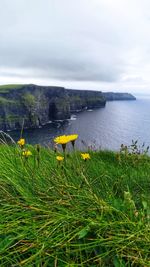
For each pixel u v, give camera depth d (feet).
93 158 22.43
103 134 455.22
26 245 10.15
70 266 9.07
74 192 12.96
